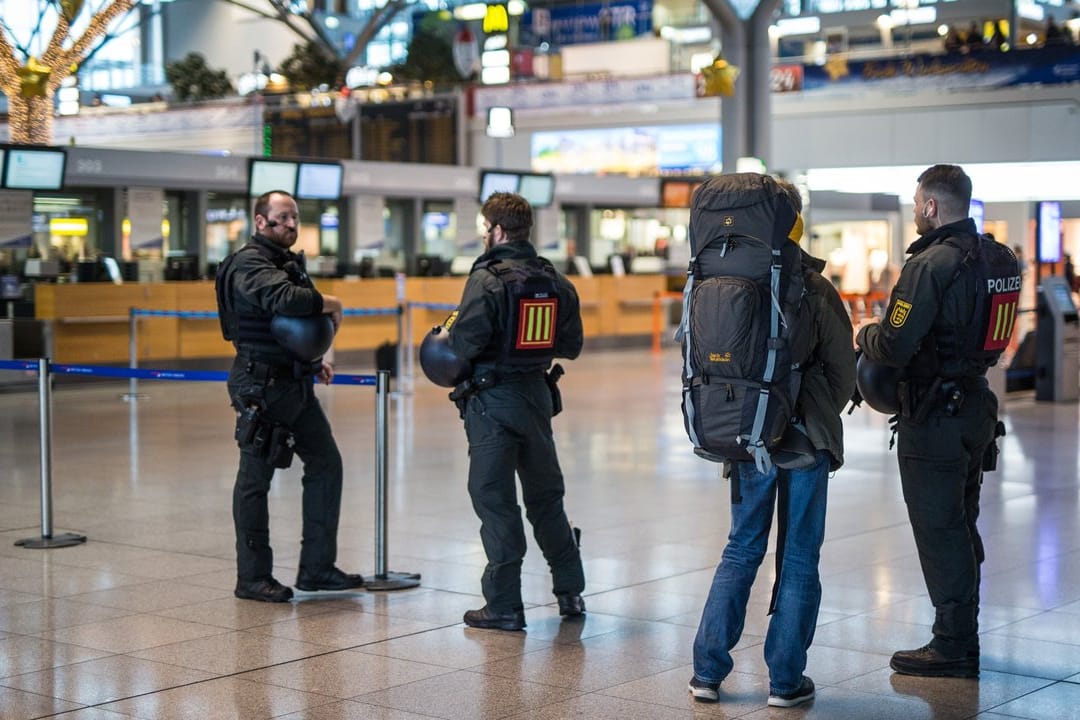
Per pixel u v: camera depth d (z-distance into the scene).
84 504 9.60
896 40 30.81
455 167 23.91
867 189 30.66
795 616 5.09
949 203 5.40
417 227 23.81
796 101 31.44
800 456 4.95
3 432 13.57
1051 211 18.06
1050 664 5.70
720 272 4.89
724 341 4.75
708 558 7.84
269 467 6.79
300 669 5.62
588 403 16.38
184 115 33.75
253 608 6.66
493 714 5.04
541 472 6.34
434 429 13.84
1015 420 14.52
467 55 32.84
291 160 19.91
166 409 15.70
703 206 4.95
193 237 20.75
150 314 16.95
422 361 6.26
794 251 4.89
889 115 30.28
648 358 23.67
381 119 34.12
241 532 6.83
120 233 19.81
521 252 6.25
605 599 6.84
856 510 9.33
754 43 18.80
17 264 19.03
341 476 7.03
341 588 6.98
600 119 34.03
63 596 6.91
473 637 6.12
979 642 5.92
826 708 5.12
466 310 6.10
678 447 12.61
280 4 39.78
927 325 5.27
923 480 5.45
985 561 7.67
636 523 8.93
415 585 7.13
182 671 5.58
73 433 13.50
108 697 5.23
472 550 8.09
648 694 5.29
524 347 6.16
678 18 38.50
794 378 4.86
